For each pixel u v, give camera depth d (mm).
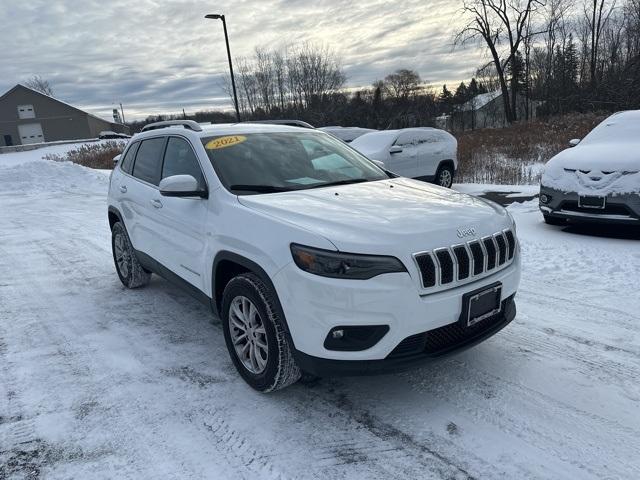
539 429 2752
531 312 4430
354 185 3787
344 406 3053
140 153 5035
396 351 2730
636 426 2752
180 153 4199
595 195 6539
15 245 7875
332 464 2533
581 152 7188
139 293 5332
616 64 36188
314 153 4281
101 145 38125
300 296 2709
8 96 61062
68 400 3211
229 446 2699
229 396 3205
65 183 17031
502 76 40094
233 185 3547
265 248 2895
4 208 12273
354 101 47000
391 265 2625
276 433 2803
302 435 2777
